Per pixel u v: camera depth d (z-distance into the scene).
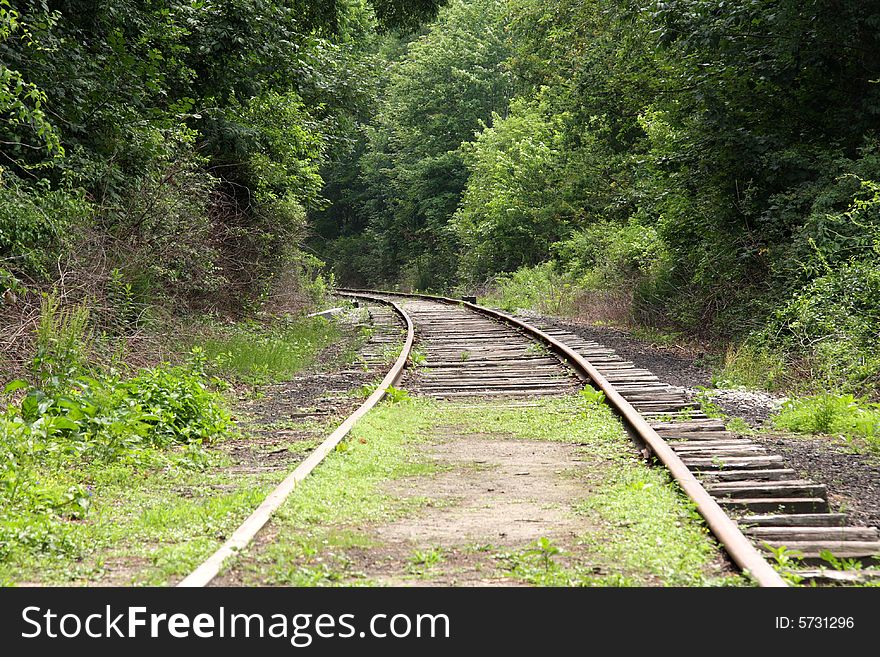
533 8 29.00
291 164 24.38
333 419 9.96
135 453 7.79
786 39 14.89
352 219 75.31
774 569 4.56
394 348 17.72
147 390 9.24
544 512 5.98
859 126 15.54
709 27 15.23
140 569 4.87
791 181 16.33
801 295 13.78
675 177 18.17
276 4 17.95
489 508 6.13
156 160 15.52
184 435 8.80
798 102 16.59
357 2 32.44
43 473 6.82
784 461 7.24
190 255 16.36
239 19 16.61
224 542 5.21
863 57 15.27
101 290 12.48
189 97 17.81
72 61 13.33
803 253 14.80
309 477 6.73
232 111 20.06
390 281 62.53
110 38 14.41
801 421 9.38
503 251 42.22
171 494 6.66
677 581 4.48
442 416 10.17
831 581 4.48
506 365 14.52
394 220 62.44
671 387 11.47
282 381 13.77
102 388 9.37
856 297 12.85
